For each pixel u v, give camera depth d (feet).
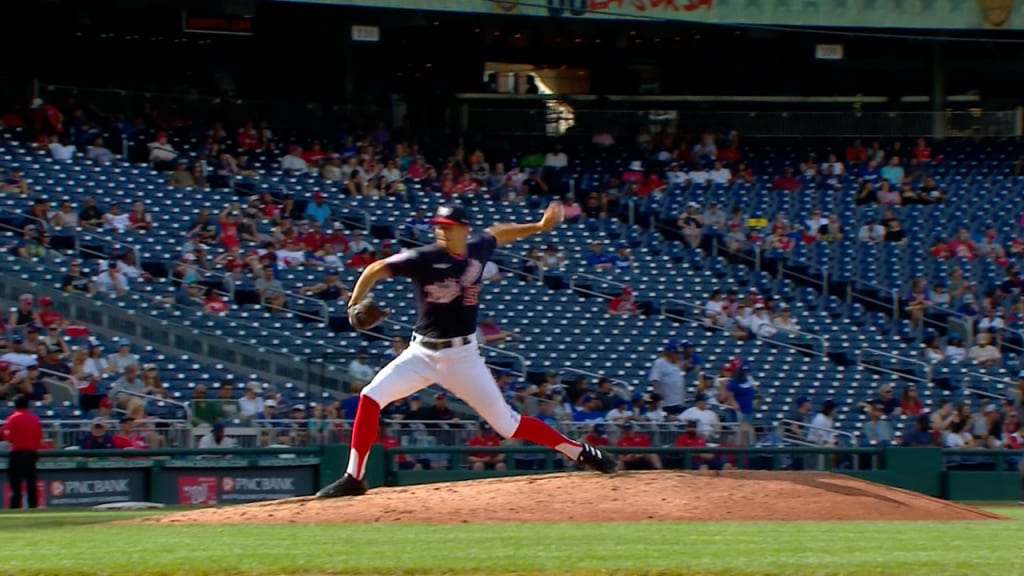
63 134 343.05
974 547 106.22
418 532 116.78
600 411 277.03
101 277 288.92
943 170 407.23
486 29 416.46
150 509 208.03
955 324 346.54
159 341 284.00
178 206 329.11
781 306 339.57
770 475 147.84
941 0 390.83
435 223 126.52
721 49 449.89
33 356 255.29
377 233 344.49
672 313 338.13
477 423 256.73
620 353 316.81
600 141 414.00
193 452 232.94
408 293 317.01
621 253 354.95
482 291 330.13
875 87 470.80
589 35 431.84
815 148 419.33
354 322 125.70
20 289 279.49
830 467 257.75
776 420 298.56
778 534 115.44
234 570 91.20
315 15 382.42
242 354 285.43
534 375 300.61
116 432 236.84
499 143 407.85
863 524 128.47
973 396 320.50
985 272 365.81
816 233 375.25
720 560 95.09
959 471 258.78
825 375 322.55
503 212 366.43
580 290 338.95
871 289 357.61
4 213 300.61
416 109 415.23
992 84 474.08
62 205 305.12
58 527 132.57
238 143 367.04
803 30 391.04
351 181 358.43
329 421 251.39
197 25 387.75
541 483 141.90
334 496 137.08
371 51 431.02
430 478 245.86
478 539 110.11
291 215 338.95
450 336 128.88
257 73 422.82
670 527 122.31
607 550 101.19
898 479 258.37
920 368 329.93
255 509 134.92
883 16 390.63
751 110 455.22
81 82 407.64
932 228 381.19
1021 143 420.36
